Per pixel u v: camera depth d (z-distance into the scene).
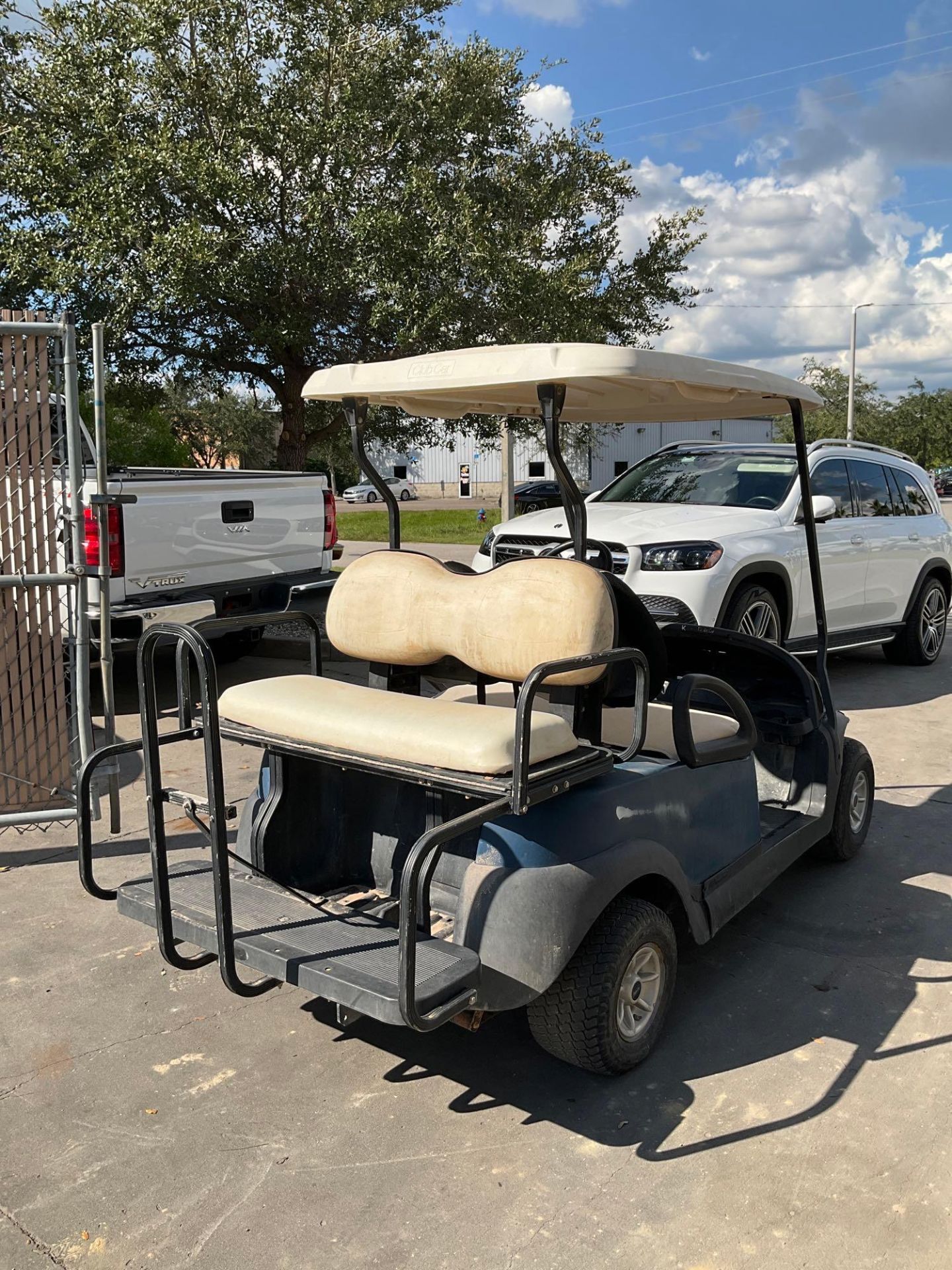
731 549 6.73
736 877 3.41
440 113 11.83
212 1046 3.12
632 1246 2.30
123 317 10.73
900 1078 2.96
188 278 10.44
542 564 2.92
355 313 12.38
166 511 6.89
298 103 11.67
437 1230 2.35
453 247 10.84
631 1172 2.55
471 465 55.12
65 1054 3.07
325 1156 2.62
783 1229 2.36
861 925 3.96
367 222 10.84
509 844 2.67
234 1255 2.28
